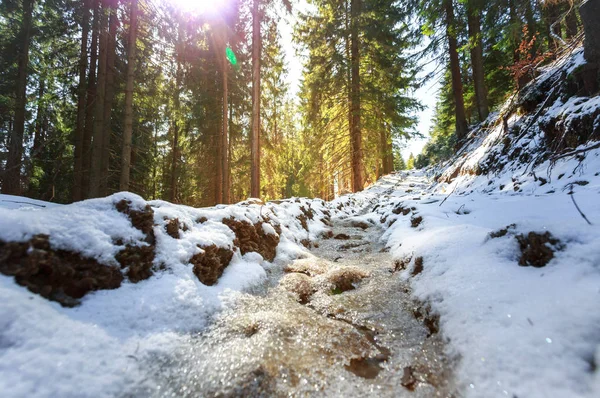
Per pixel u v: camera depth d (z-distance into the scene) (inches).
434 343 72.4
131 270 80.8
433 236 130.6
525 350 53.4
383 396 57.5
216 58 570.6
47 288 63.7
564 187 156.0
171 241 97.1
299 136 852.0
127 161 338.0
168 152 769.6
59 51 430.0
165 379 58.5
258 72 479.2
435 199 241.4
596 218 91.3
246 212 150.6
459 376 57.7
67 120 491.8
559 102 222.1
